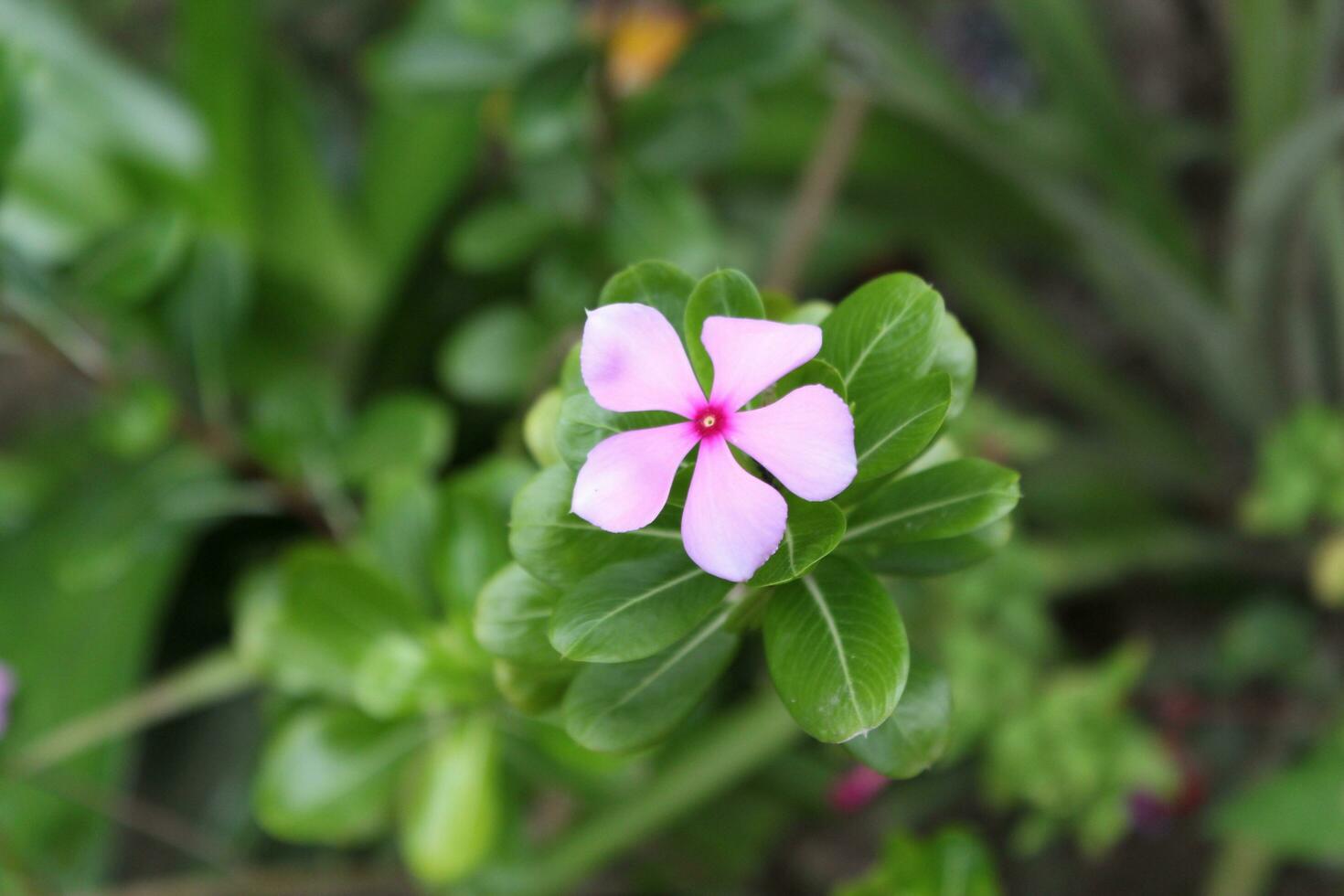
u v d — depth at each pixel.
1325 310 0.95
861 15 0.81
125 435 0.64
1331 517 0.87
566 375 0.40
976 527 0.40
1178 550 0.95
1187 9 1.09
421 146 0.88
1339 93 0.89
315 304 0.93
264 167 0.87
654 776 0.73
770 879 0.99
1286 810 0.74
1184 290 0.88
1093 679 0.75
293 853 0.90
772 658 0.39
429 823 0.54
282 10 1.16
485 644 0.42
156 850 0.89
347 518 0.71
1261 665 0.90
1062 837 0.96
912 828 0.98
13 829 0.76
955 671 0.75
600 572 0.40
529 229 0.75
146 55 1.11
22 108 0.59
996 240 1.01
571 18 0.67
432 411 0.68
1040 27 0.89
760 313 0.39
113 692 0.80
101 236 0.63
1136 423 1.00
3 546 0.85
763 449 0.37
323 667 0.56
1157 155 0.98
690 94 0.70
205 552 0.97
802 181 0.97
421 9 0.78
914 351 0.39
